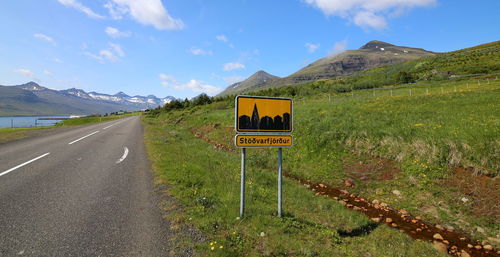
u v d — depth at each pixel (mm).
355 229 4965
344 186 8430
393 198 7152
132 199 5004
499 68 61906
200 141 17203
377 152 10125
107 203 4734
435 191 7020
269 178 8445
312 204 6238
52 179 6137
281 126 4863
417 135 10266
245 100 4500
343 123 14328
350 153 10867
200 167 7965
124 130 21719
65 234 3516
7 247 3121
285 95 65812
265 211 4961
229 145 16281
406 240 4715
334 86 63750
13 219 3900
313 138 12836
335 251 3836
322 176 9406
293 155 11922
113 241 3396
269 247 3570
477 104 16172
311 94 57406
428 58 118938
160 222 4031
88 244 3289
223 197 5484
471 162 7633
